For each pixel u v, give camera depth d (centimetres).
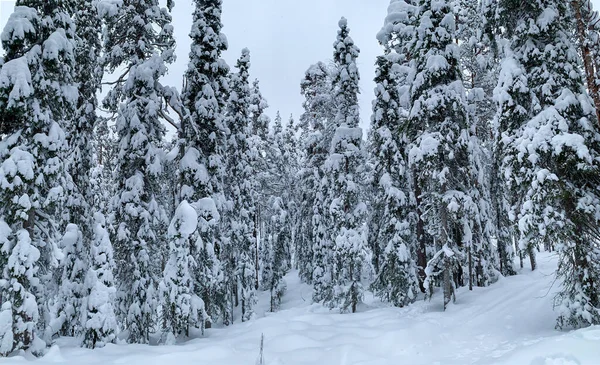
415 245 2250
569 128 1261
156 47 1942
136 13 1847
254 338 1462
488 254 2209
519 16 1407
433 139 1717
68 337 1541
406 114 2273
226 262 2500
